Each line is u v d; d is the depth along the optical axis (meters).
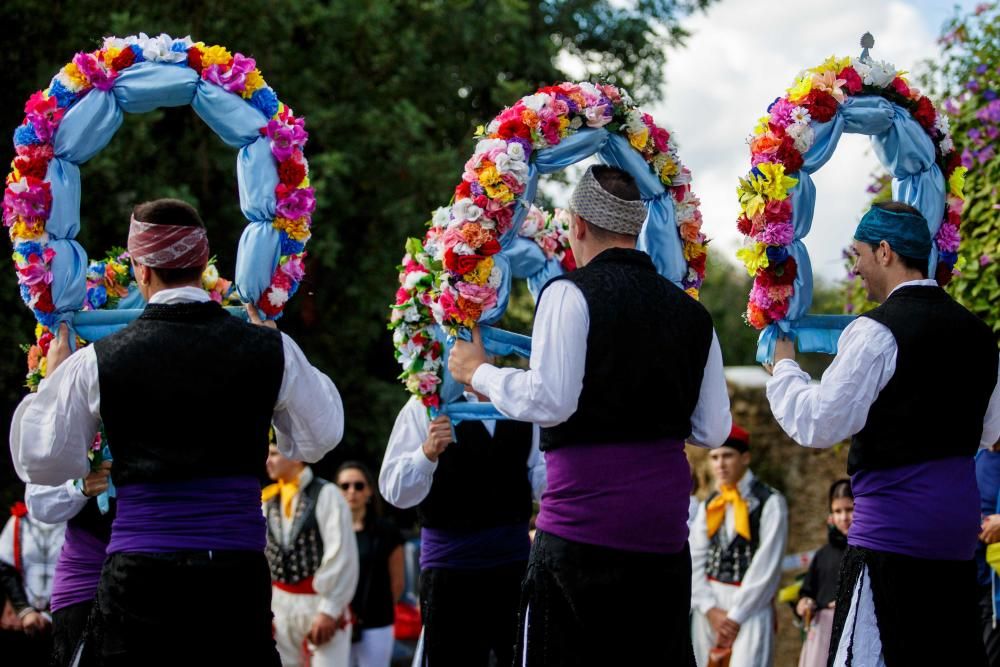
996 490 5.28
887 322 3.65
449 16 11.95
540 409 3.22
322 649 6.70
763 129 4.14
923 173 4.42
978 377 3.71
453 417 4.75
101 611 3.25
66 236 3.89
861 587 3.66
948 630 3.61
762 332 4.14
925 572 3.60
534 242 5.34
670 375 3.30
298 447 3.58
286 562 6.74
